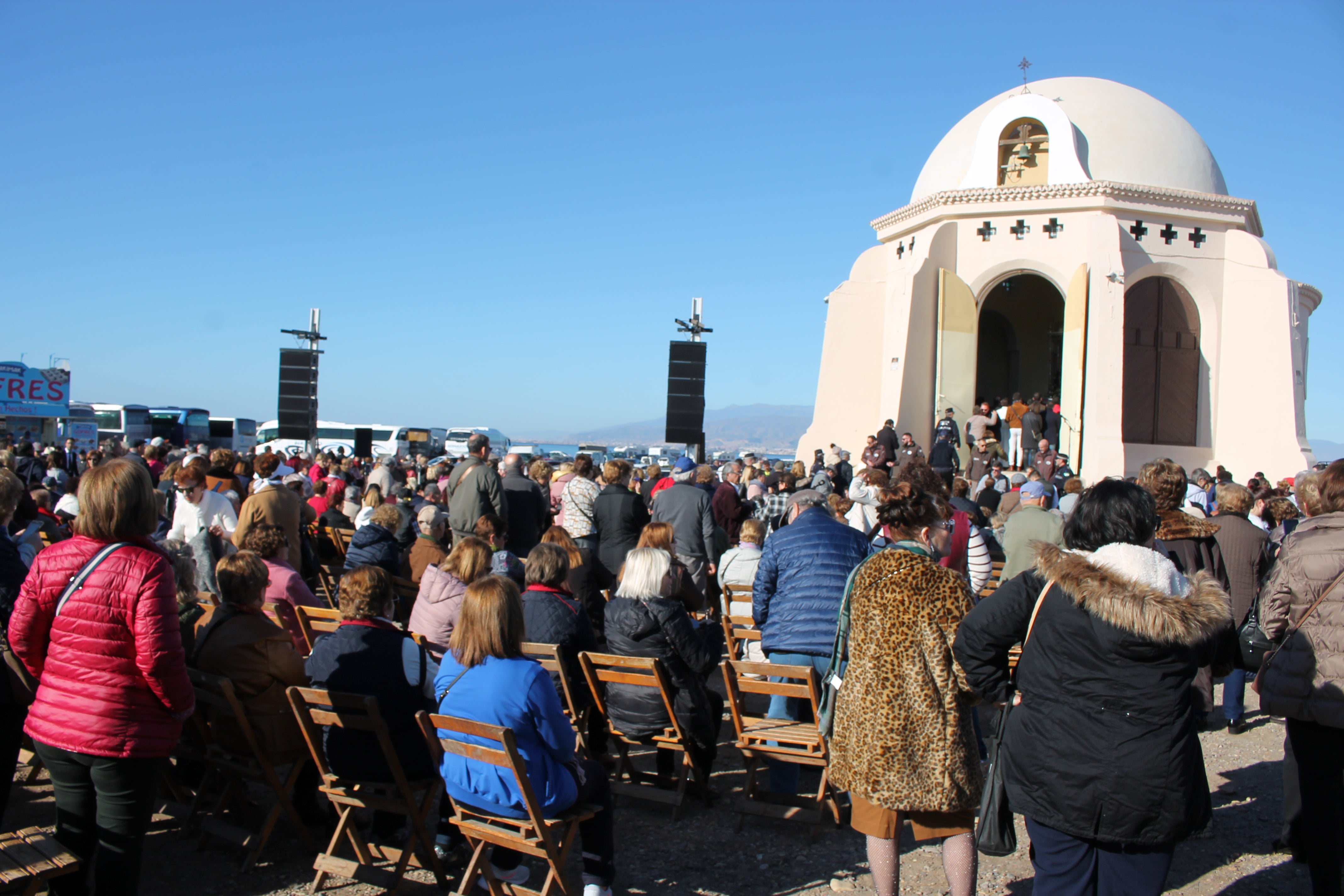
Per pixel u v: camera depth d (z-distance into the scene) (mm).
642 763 6301
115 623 3285
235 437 48531
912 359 18719
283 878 4414
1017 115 19250
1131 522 3045
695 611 6684
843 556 5375
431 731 4020
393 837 4660
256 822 4977
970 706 3490
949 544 4953
